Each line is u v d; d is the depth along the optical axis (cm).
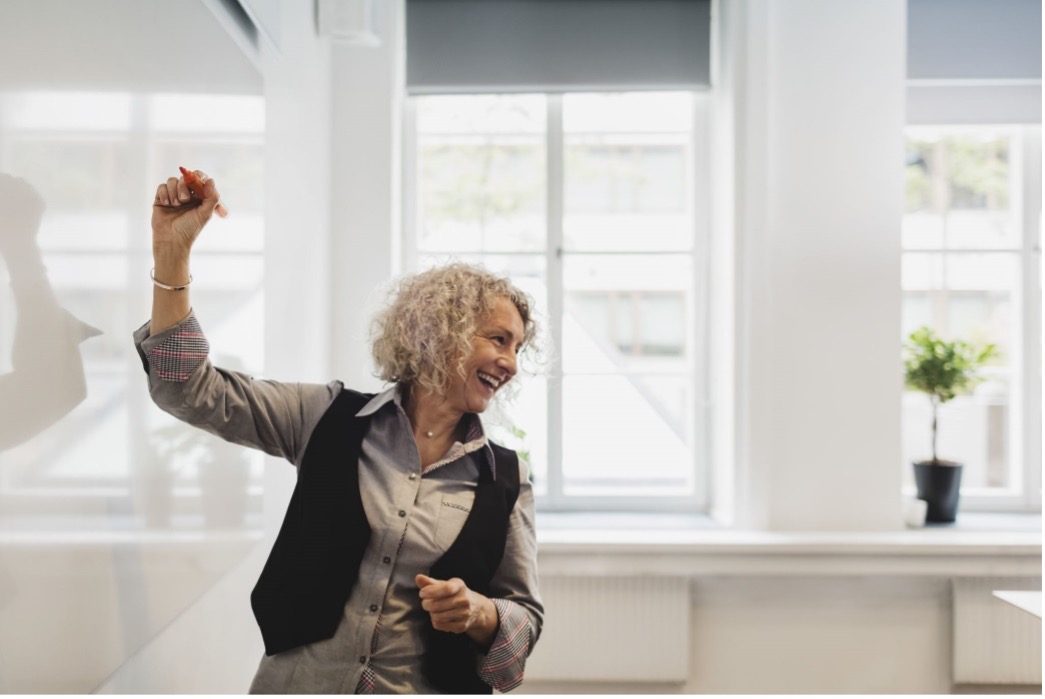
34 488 102
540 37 337
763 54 308
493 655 134
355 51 302
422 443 140
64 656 110
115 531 125
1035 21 341
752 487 312
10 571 97
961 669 305
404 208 343
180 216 123
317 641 129
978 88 343
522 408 349
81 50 113
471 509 138
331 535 131
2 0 94
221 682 182
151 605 139
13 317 97
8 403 96
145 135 135
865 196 309
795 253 309
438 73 336
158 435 142
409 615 133
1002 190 356
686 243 351
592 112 351
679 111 351
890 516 310
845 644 310
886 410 309
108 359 123
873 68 309
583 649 303
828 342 309
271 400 141
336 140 301
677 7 337
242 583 196
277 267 223
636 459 353
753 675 311
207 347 129
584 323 353
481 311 140
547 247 350
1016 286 355
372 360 150
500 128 350
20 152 98
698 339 347
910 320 358
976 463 361
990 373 359
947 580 310
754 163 309
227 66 177
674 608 303
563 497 350
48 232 105
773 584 310
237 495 189
